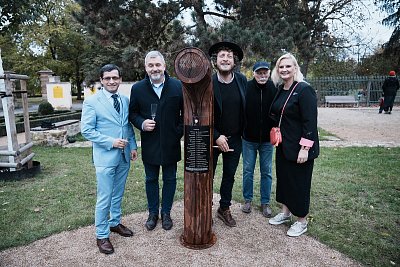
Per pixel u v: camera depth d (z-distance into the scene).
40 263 2.85
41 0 11.34
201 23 9.37
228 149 3.20
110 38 9.91
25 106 5.84
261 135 3.62
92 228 3.51
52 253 3.01
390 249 3.04
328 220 3.66
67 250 3.06
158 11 9.85
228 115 3.27
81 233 3.39
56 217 3.78
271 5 10.43
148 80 3.21
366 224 3.57
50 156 7.04
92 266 2.80
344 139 8.80
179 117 3.30
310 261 2.86
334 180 5.03
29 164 5.77
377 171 5.48
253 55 8.45
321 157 6.57
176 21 9.69
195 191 2.99
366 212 3.86
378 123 11.93
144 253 2.99
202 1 10.22
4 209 4.01
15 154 5.29
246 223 3.62
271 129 3.34
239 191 4.63
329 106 20.39
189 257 2.92
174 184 3.45
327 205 4.09
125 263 2.84
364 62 25.61
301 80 3.16
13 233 3.38
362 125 11.47
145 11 9.65
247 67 8.84
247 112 3.58
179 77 2.78
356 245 3.12
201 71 2.74
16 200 4.33
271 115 3.39
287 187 3.26
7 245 3.13
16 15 10.50
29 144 5.84
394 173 5.36
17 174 5.32
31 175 5.46
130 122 3.25
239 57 3.29
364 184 4.84
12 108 5.32
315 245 3.13
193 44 8.88
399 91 20.88
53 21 29.98
